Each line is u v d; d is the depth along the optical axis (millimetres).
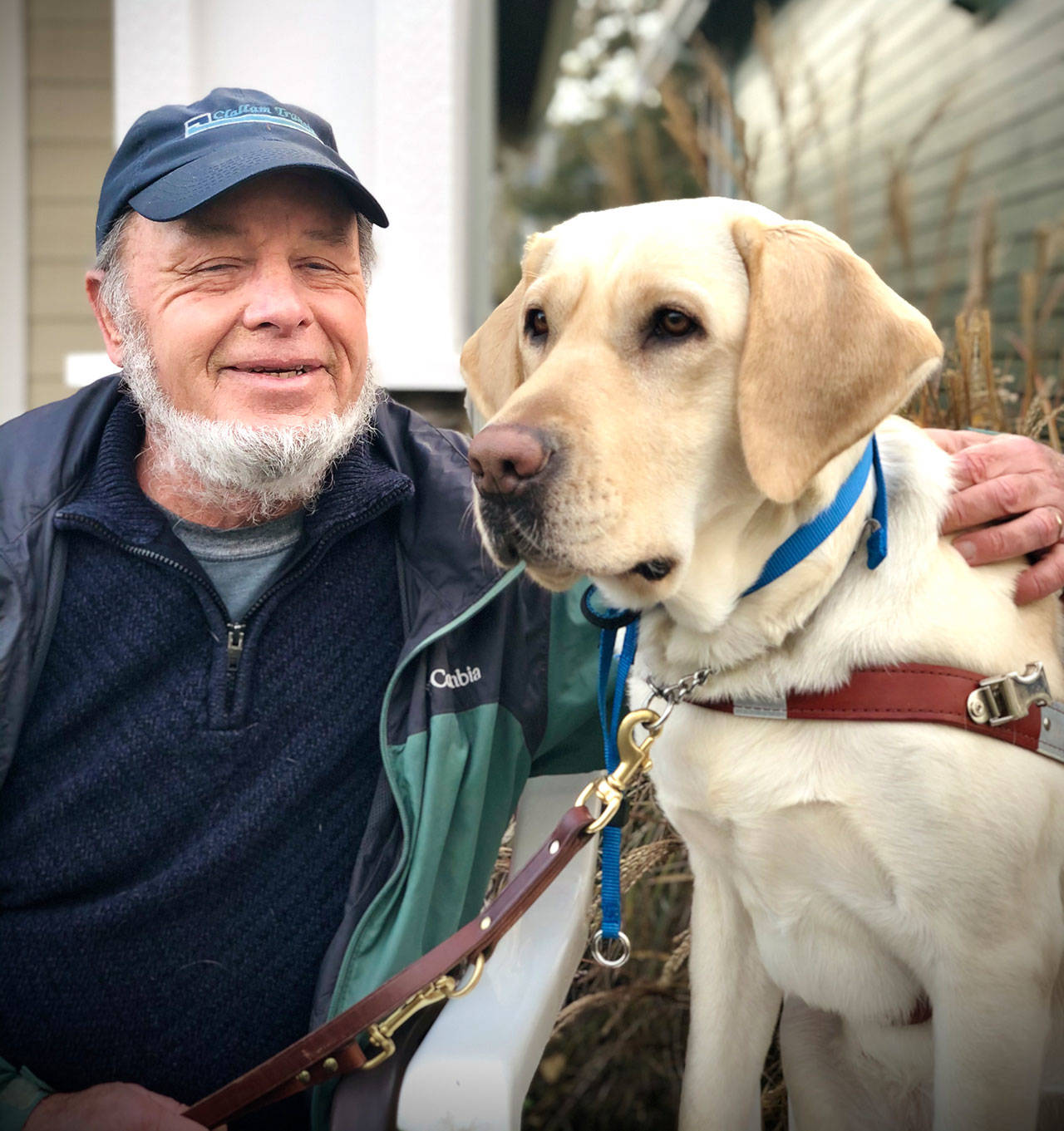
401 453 1855
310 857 1611
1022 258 6055
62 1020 1571
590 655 1784
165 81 3115
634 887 2275
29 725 1603
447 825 1577
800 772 1444
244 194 1633
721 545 1469
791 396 1356
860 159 8258
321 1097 1476
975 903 1382
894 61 7602
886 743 1399
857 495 1483
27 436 1706
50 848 1580
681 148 3021
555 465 1339
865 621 1437
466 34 3418
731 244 1443
